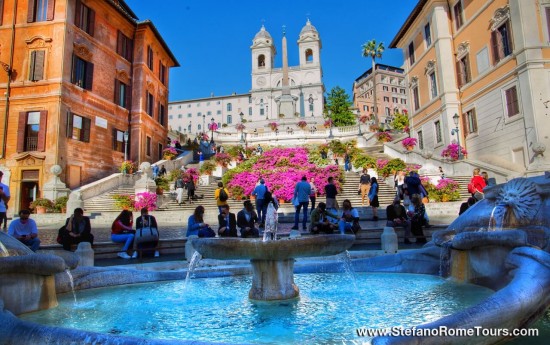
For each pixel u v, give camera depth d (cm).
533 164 1947
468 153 2745
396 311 453
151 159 3456
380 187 2219
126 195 2148
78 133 2623
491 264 538
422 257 727
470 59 2720
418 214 1077
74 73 2606
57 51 2486
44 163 2388
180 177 2348
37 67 2484
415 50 3431
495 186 659
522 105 2202
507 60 2328
